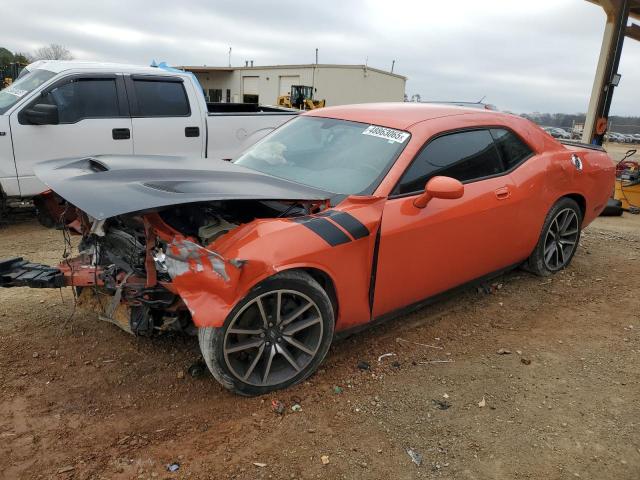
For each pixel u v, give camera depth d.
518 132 4.41
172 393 3.01
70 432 2.67
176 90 7.22
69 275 3.14
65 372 3.17
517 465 2.54
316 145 3.96
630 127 39.06
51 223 3.76
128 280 3.03
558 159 4.65
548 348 3.71
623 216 9.06
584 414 2.96
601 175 5.16
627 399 3.12
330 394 3.04
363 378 3.22
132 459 2.49
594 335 3.95
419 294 3.67
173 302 2.96
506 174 4.19
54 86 6.37
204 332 2.74
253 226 2.92
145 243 3.05
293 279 2.87
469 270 3.98
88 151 6.61
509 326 4.04
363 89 36.16
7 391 2.96
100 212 2.47
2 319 3.77
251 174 3.40
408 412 2.91
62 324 3.73
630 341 3.86
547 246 4.94
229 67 39.84
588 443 2.72
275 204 3.46
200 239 3.04
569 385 3.25
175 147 7.25
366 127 3.87
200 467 2.45
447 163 3.73
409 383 3.19
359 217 3.16
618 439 2.76
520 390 3.17
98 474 2.39
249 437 2.66
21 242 5.77
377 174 3.45
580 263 5.59
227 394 3.01
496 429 2.80
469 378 3.28
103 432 2.67
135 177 3.01
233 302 2.67
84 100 6.56
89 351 3.40
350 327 3.36
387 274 3.35
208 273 2.64
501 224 4.07
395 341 3.71
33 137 6.26
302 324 3.02
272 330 2.93
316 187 3.52
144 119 6.93
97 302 3.30
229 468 2.45
